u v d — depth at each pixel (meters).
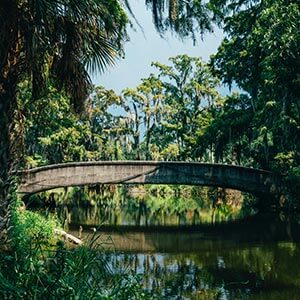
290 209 31.17
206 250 18.02
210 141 39.38
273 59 25.94
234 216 30.47
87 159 49.66
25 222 14.70
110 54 8.70
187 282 12.68
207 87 59.72
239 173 31.67
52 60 8.66
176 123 62.25
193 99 60.62
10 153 7.70
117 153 58.31
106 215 31.50
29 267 5.90
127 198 50.50
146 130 63.19
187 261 15.74
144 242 20.16
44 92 8.80
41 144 39.38
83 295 5.77
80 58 8.62
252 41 30.44
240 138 38.72
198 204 41.78
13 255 6.55
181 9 10.44
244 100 39.94
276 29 25.52
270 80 27.16
